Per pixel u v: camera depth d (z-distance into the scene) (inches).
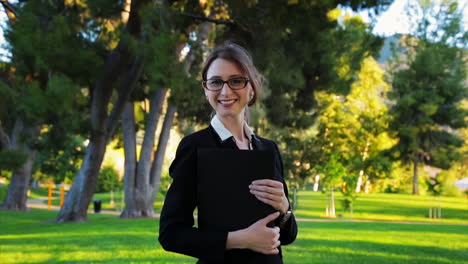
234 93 82.8
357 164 1185.4
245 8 574.2
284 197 77.4
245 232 73.3
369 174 1250.0
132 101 848.3
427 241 436.5
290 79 594.6
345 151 1450.5
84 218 763.4
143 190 908.0
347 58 848.3
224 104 83.0
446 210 1220.5
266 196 74.2
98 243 405.1
